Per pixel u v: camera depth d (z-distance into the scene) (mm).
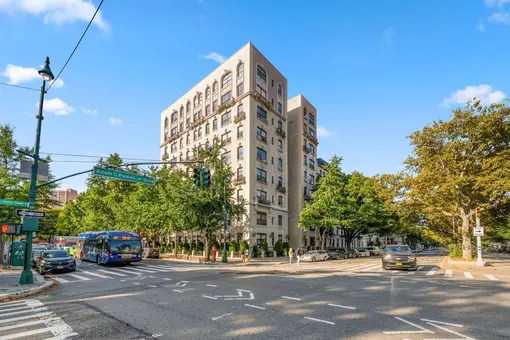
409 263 19844
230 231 42625
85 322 7859
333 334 6551
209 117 52531
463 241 28125
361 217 46250
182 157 59031
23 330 7172
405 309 8766
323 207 43969
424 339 6207
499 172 23984
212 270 22406
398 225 49969
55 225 72562
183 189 34156
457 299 10180
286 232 50125
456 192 26219
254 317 8047
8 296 11703
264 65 49062
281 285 13773
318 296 10914
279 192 49500
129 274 19875
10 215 23594
